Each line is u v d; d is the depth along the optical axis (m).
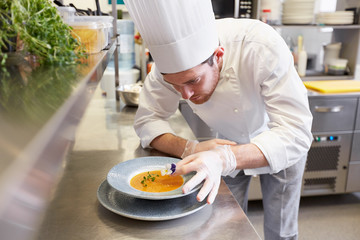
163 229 0.80
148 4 0.89
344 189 2.89
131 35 2.57
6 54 0.66
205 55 1.00
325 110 2.66
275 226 1.69
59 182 1.05
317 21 3.07
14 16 0.71
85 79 0.56
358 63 3.43
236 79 1.19
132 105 2.04
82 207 0.89
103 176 1.09
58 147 0.34
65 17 1.07
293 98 1.09
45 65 0.73
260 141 1.08
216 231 0.80
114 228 0.80
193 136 1.52
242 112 1.29
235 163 1.02
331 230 2.46
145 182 0.95
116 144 1.40
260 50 1.11
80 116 0.48
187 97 1.06
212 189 0.90
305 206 2.83
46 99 0.43
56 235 0.77
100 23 1.07
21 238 0.23
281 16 2.95
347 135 2.76
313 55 3.31
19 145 0.28
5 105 0.40
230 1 2.63
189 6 0.91
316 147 2.76
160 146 1.26
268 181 1.66
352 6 3.06
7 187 0.21
